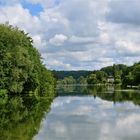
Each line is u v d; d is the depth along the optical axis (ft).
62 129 121.08
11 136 104.68
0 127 124.06
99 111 186.70
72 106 219.82
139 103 239.30
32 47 338.34
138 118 153.79
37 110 188.96
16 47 272.31
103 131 117.60
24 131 115.03
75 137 105.50
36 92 339.16
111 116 162.09
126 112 179.73
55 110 191.11
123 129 122.31
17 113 171.73
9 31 274.16
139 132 115.65
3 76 264.31
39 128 122.52
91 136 107.55
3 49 266.77
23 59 271.08
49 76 420.77
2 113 171.01
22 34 294.46
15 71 266.16
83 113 176.04
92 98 305.73
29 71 285.02
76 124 134.51
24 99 272.72
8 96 290.76
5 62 264.72
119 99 285.02
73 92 452.76
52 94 384.68
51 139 101.35
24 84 315.78
